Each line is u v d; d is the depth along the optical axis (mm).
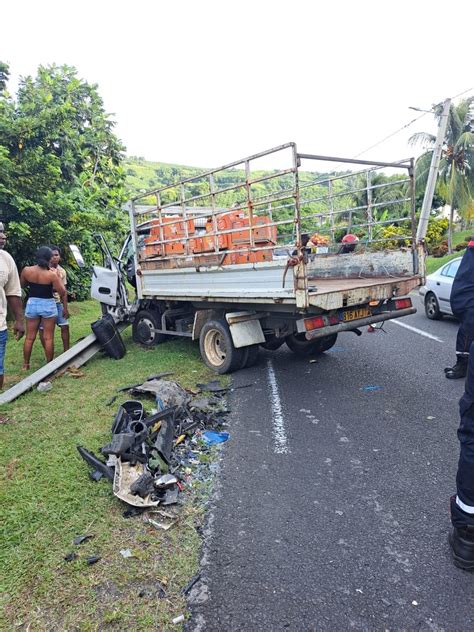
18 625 2359
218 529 3070
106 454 3742
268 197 6570
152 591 2557
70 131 13578
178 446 4207
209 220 6836
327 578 2605
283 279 5121
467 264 2943
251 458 4043
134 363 7285
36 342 9398
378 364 6715
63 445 4340
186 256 6652
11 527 3141
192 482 3674
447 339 8133
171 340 8914
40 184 10922
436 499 3311
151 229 7844
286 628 2291
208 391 5777
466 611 2357
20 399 5734
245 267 5633
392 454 4004
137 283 8062
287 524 3100
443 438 4258
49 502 3410
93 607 2455
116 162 19281
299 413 5008
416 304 12773
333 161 5293
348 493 3439
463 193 26359
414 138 26312
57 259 7859
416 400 5219
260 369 6691
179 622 2346
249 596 2498
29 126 10758
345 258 7070
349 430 4523
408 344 7883
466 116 25859
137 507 3242
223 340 6488
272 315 6125
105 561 2791
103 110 18266
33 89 13961
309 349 7328
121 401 5480
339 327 5438
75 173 14391
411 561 2715
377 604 2418
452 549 2709
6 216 10336
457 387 5574
